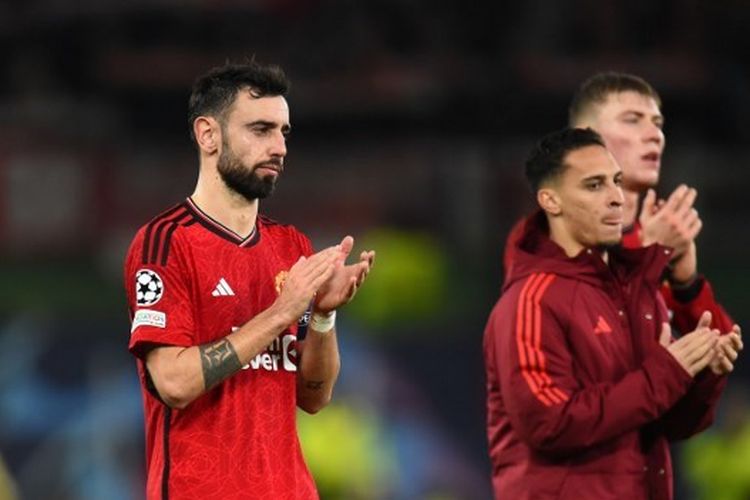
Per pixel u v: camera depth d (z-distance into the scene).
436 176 50.91
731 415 39.78
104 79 56.53
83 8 57.53
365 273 16.97
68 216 50.31
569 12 57.50
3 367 40.03
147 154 51.50
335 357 17.45
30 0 57.66
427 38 57.47
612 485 18.27
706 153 53.12
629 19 57.44
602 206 18.70
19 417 39.72
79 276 46.88
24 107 53.66
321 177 51.44
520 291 18.58
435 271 45.19
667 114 55.44
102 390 40.19
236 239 16.86
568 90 54.88
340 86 55.69
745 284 46.34
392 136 55.66
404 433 40.41
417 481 40.22
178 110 56.50
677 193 20.09
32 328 40.34
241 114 16.69
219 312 16.59
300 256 17.52
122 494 39.44
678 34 57.06
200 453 16.42
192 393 16.05
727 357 18.62
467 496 40.59
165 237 16.56
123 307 44.53
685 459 39.72
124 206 50.69
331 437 38.16
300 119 55.59
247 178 16.69
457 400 41.22
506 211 50.62
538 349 18.17
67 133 52.31
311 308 17.41
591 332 18.36
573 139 18.98
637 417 17.94
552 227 19.19
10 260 47.97
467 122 55.28
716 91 55.38
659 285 19.66
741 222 50.25
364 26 57.31
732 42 56.16
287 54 56.75
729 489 39.03
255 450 16.55
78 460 39.59
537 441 18.00
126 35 57.69
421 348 41.34
